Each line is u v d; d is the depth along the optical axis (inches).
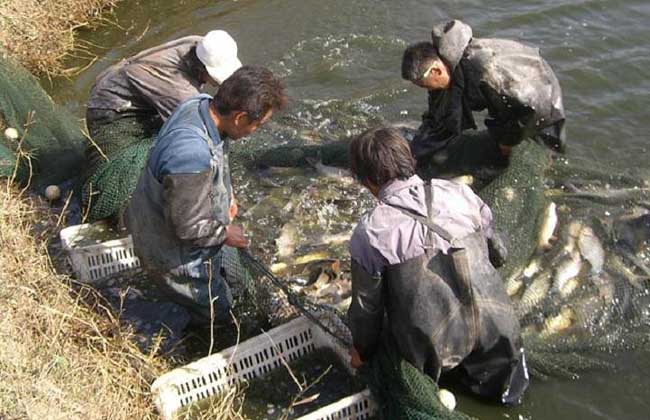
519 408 170.9
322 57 314.3
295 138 267.4
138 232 173.6
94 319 190.2
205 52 216.1
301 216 234.4
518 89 203.3
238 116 157.2
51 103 268.2
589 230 211.5
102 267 212.2
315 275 206.7
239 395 175.8
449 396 162.2
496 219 209.8
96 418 155.0
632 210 217.6
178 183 157.2
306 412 172.2
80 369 166.1
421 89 288.4
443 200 146.3
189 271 175.5
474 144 240.5
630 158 243.1
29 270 193.5
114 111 238.8
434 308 146.9
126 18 348.5
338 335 175.5
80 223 235.6
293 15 344.8
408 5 340.8
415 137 238.1
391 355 158.7
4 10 307.6
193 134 157.6
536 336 184.9
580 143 250.8
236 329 194.5
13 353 162.4
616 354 182.2
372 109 279.9
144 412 164.1
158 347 190.1
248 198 243.4
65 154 256.1
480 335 153.4
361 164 146.6
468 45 207.2
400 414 156.5
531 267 202.5
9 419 147.6
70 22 334.3
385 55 312.0
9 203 218.2
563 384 176.4
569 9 319.0
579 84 277.0
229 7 356.5
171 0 362.6
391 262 143.4
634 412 169.9
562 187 229.3
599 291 195.2
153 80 227.3
